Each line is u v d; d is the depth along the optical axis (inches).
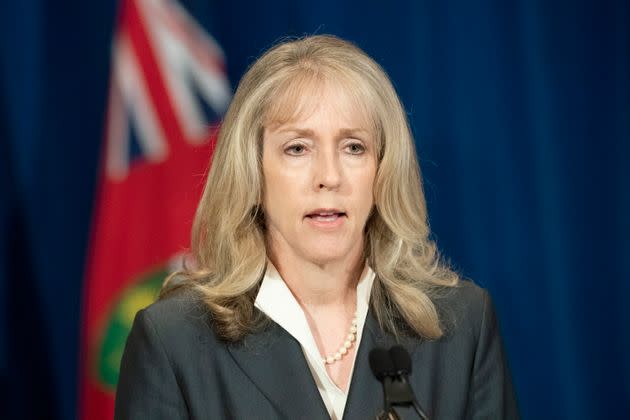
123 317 331.0
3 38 332.5
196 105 335.9
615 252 370.9
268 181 211.8
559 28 367.2
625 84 369.7
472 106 362.9
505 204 365.4
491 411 223.8
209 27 342.6
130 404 211.6
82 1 334.6
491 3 363.3
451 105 362.0
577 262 369.4
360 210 210.8
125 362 217.8
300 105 205.6
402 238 222.2
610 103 370.0
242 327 213.9
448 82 361.7
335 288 221.3
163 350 211.5
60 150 334.3
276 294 217.2
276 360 212.2
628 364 372.8
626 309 372.2
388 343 220.1
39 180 334.3
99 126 335.3
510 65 365.1
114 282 330.6
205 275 223.3
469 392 223.1
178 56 336.2
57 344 335.9
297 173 208.1
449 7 361.1
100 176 332.2
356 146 211.0
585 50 368.2
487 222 365.7
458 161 363.3
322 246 209.0
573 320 369.4
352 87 208.1
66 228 334.6
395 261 225.0
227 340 212.7
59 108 334.0
